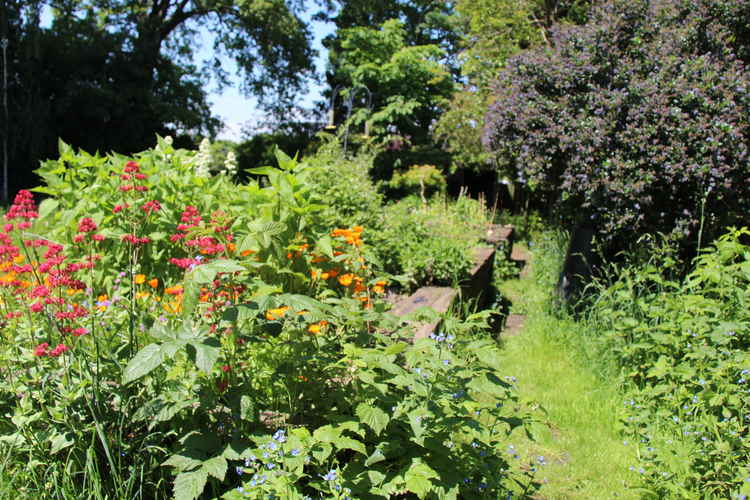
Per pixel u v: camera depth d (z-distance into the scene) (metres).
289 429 2.01
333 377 2.40
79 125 19.84
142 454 2.05
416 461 2.07
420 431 1.97
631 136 4.77
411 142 19.48
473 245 7.24
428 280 5.60
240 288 2.17
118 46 20.05
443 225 7.47
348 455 2.37
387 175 17.97
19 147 17.52
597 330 4.73
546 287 7.03
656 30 5.16
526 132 5.61
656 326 3.84
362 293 3.57
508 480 2.76
